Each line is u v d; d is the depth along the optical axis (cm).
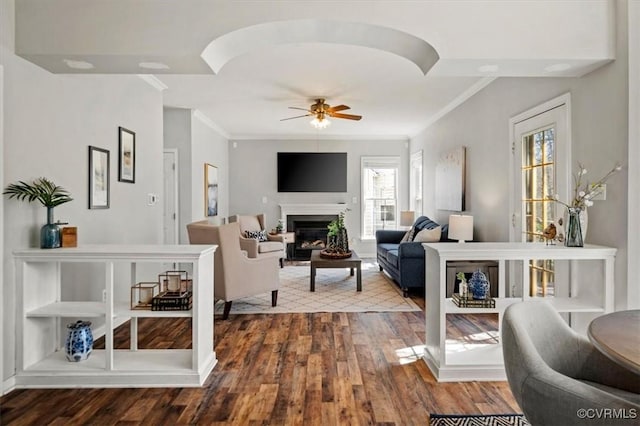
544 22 238
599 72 258
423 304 433
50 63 250
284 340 321
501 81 404
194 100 523
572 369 158
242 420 204
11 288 238
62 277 286
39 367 244
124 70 263
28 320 246
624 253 241
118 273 361
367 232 802
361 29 241
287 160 796
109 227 347
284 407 217
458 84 452
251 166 801
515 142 376
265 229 757
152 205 435
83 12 235
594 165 266
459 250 247
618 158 245
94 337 317
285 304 434
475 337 321
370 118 634
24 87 245
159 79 430
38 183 257
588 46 241
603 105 256
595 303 259
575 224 256
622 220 242
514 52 238
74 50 234
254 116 621
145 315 247
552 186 318
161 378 242
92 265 324
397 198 804
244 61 378
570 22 239
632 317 145
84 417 207
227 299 376
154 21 236
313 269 493
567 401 116
